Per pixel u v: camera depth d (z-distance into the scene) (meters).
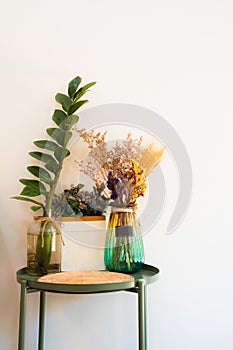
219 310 1.44
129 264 1.16
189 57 1.54
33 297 1.27
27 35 1.36
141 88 1.47
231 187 1.52
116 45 1.46
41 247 1.11
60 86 1.37
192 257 1.44
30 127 1.32
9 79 1.32
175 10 1.55
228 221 1.50
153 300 1.38
